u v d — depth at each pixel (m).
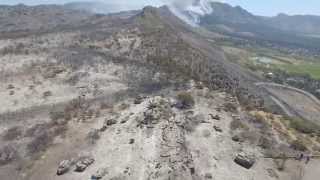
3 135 64.38
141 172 49.75
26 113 72.31
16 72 92.38
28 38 125.31
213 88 79.44
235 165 53.44
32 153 58.53
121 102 71.56
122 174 49.81
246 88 104.62
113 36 121.25
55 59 100.25
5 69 94.12
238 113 68.38
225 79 99.25
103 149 56.06
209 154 54.44
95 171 51.41
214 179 49.81
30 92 81.62
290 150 59.38
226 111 67.56
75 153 56.44
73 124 64.62
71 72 91.06
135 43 113.62
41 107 74.50
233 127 62.06
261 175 52.31
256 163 54.56
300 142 61.66
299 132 69.44
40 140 61.28
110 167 51.62
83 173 51.75
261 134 62.19
